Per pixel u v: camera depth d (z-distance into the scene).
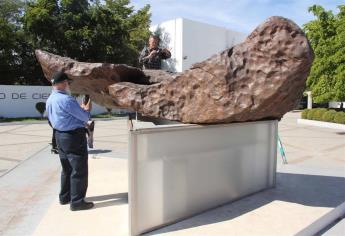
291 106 4.80
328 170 7.62
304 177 6.95
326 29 16.80
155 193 4.36
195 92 4.58
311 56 4.12
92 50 25.02
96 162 8.18
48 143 12.41
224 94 4.37
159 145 4.38
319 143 12.68
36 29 23.83
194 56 28.44
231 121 4.82
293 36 4.06
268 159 6.13
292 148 11.53
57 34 24.09
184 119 4.73
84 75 5.13
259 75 4.23
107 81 5.21
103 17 24.58
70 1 24.08
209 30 29.17
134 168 4.11
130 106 5.01
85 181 5.05
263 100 4.28
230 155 5.37
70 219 4.69
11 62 25.41
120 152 10.40
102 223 4.55
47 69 5.46
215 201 5.14
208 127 4.95
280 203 5.32
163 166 4.44
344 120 17.36
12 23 26.36
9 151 10.73
